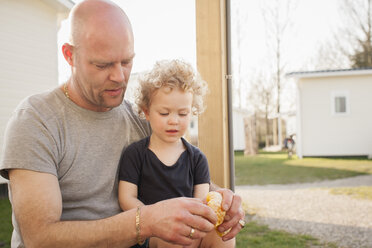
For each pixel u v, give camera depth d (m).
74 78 1.32
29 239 1.09
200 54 1.91
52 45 7.41
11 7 6.67
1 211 5.22
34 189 1.11
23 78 6.85
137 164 1.46
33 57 7.05
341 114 13.23
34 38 7.07
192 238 1.08
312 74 13.07
